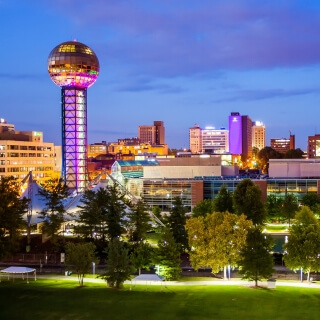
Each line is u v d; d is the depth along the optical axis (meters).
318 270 84.69
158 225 124.19
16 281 84.88
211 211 133.50
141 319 60.75
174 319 60.69
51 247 112.50
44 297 70.81
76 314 62.69
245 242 83.12
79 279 82.25
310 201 146.12
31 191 123.25
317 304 67.69
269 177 172.00
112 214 110.50
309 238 85.19
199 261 86.00
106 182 159.25
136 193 170.75
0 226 93.06
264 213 129.88
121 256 78.19
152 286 81.50
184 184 166.88
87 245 83.38
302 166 169.75
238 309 64.94
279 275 91.94
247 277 81.38
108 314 62.69
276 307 66.00
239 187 133.38
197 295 72.94
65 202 133.62
